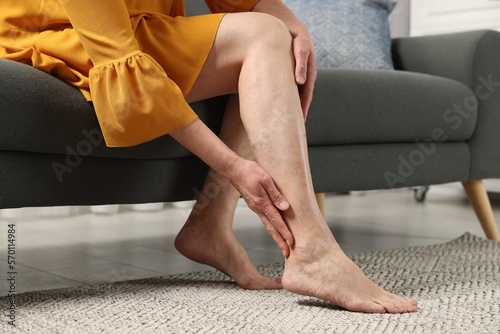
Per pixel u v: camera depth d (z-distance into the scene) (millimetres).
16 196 1276
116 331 1067
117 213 2881
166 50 1337
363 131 1893
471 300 1303
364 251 2033
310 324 1111
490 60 2225
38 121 1265
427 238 2314
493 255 1835
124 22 1248
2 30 1381
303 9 2527
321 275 1208
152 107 1215
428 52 2395
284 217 1229
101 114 1255
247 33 1317
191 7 2189
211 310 1213
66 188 1345
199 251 1454
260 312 1198
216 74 1361
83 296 1323
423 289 1403
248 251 2006
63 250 1991
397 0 2611
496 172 2273
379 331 1068
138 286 1425
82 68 1311
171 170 1517
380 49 2473
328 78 1806
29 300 1281
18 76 1247
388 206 3232
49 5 1333
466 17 3422
